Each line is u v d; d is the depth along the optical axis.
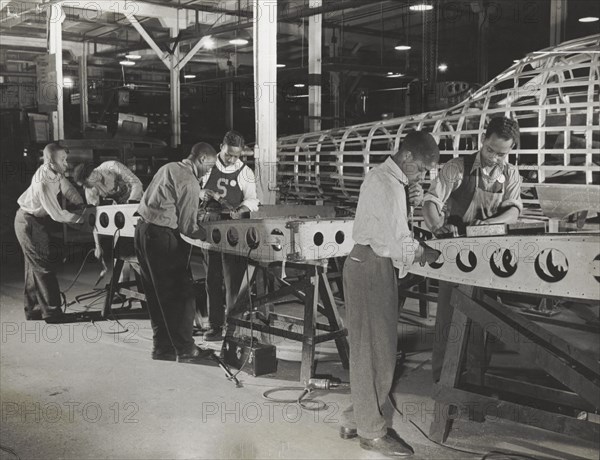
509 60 14.48
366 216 3.35
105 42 17.20
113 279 6.52
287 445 3.62
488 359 4.20
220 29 13.67
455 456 3.46
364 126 8.47
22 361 5.18
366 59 16.91
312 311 4.59
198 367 5.03
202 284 6.39
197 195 4.95
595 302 3.42
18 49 17.80
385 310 3.38
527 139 6.77
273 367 4.87
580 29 12.77
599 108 5.61
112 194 7.17
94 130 14.66
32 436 3.76
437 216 4.25
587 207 5.45
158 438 3.72
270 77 6.87
